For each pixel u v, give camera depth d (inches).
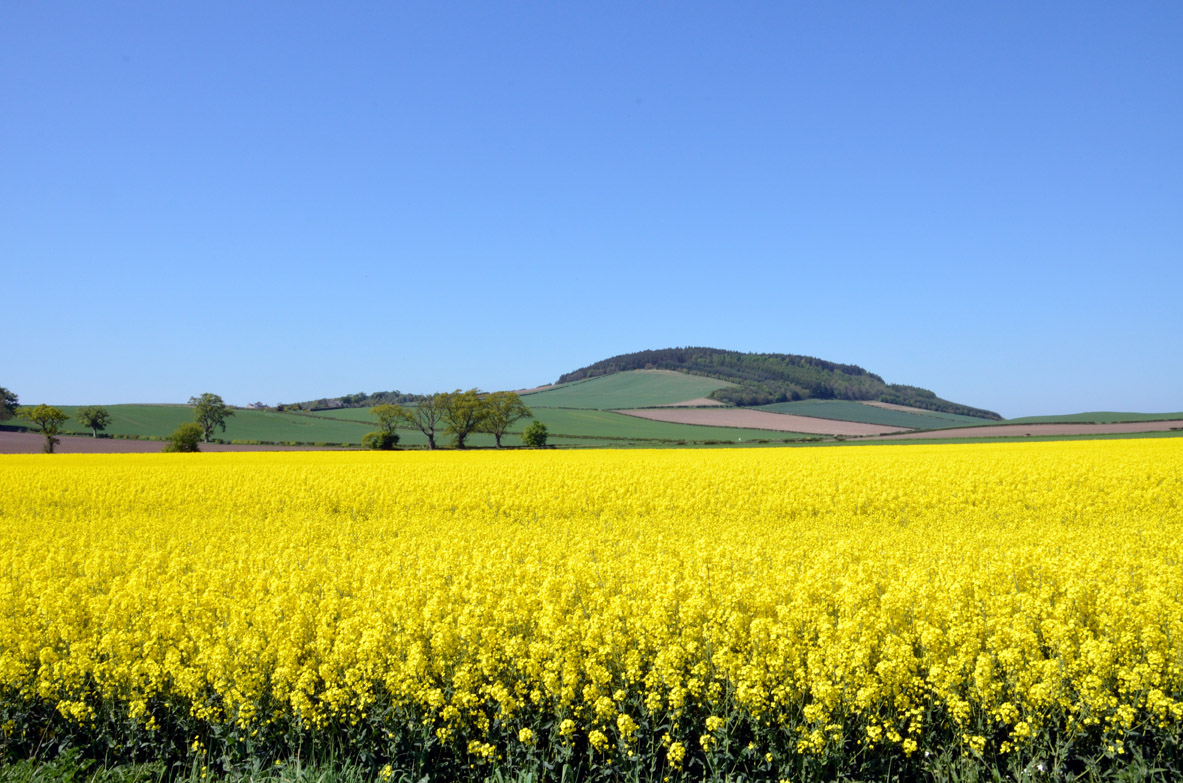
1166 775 255.1
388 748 279.4
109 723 306.8
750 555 488.4
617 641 320.2
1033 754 261.7
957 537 598.9
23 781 271.7
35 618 385.4
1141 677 271.1
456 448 3206.2
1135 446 1696.6
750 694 265.4
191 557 561.6
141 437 3467.0
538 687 291.7
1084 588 357.7
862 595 373.1
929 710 275.7
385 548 589.9
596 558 537.0
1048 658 317.7
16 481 1130.0
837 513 781.3
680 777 264.4
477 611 352.8
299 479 1096.2
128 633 369.7
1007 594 390.9
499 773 262.8
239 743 289.0
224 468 1493.6
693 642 309.1
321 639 330.6
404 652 327.6
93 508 947.3
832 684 274.5
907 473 1067.3
